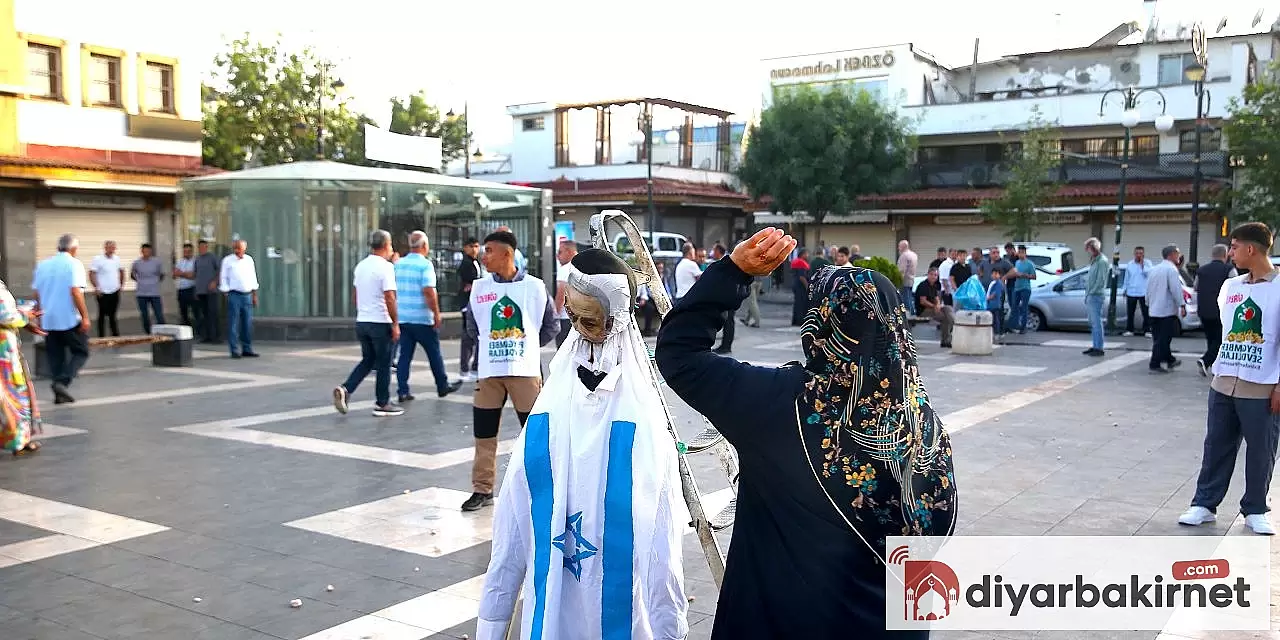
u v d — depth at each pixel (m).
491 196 19.98
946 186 35.50
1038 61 39.22
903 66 38.38
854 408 2.29
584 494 3.14
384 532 6.13
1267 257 5.89
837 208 33.12
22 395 8.23
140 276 17.97
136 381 12.68
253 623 4.68
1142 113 32.38
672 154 41.06
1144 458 8.11
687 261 16.77
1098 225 32.12
